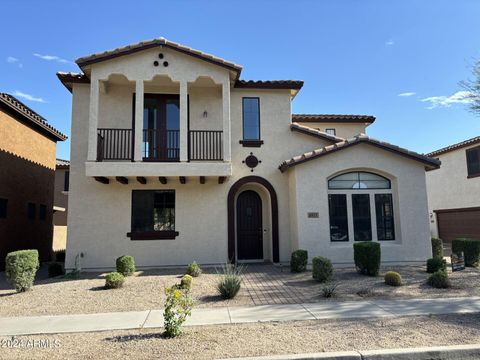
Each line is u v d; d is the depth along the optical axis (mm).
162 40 12164
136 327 6473
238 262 13625
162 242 12852
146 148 13188
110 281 9461
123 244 12656
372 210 13125
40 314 7375
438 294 8602
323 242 12500
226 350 5258
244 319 6785
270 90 14078
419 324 6391
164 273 11719
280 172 13750
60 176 23922
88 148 11680
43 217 18250
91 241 12531
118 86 13336
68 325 6621
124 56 12234
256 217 14180
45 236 18469
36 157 17312
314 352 5148
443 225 23672
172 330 5871
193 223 13070
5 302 8352
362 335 5844
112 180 12656
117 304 8039
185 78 12422
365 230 13008
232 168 13500
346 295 8609
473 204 20969
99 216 12672
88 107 13039
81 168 12773
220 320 6742
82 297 8664
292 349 5270
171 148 13273
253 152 13711
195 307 7672
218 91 13750
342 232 12898
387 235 13078
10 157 14852
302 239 12445
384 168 13031
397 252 12719
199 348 5355
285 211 13594
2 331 6324
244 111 13922
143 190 13070
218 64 12477
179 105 13281
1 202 14297
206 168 12086
